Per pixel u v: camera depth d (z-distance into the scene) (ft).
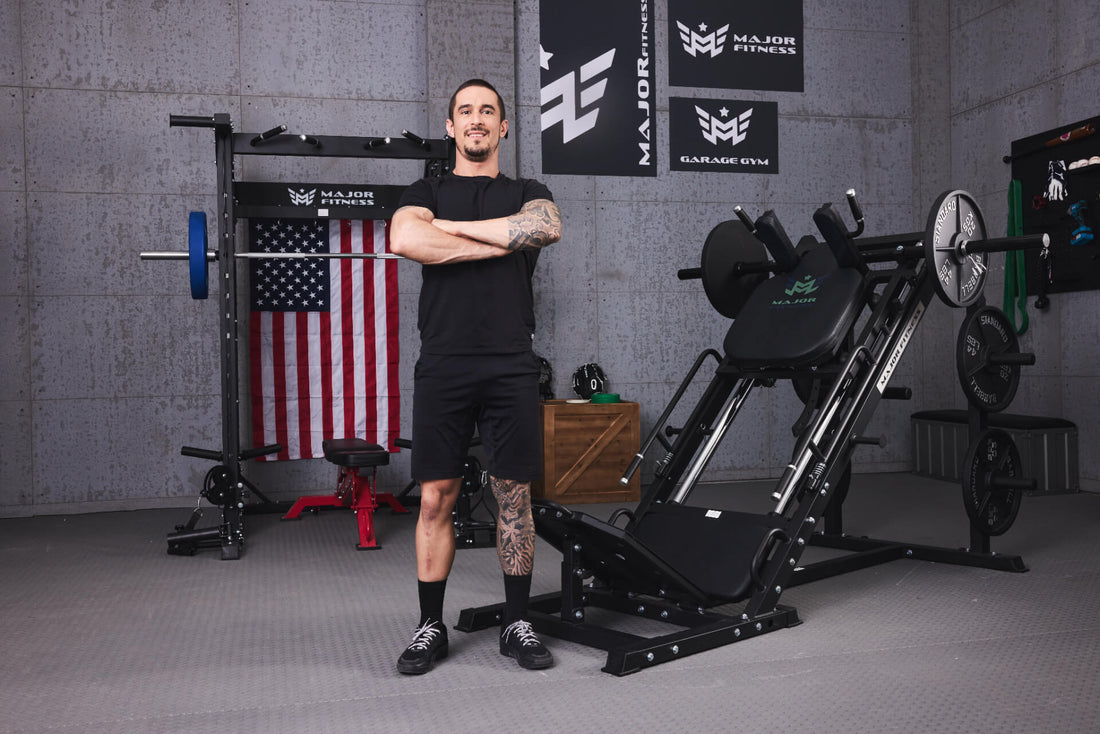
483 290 8.09
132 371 18.72
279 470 19.24
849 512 16.97
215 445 19.07
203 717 7.27
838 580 11.80
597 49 20.59
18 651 9.14
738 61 21.35
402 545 14.78
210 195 18.99
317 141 15.25
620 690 7.80
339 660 8.77
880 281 11.50
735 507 17.85
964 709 7.23
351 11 19.62
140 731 6.99
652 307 20.95
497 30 19.76
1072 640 9.09
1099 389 18.58
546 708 7.39
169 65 18.84
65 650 9.16
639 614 10.19
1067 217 18.95
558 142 20.43
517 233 7.96
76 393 18.48
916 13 22.36
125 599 11.34
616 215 20.75
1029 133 20.18
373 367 19.12
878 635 9.34
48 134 18.33
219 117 13.96
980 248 11.34
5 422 18.19
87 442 18.53
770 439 21.62
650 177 20.90
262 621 10.25
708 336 21.22
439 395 8.18
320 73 19.49
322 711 7.39
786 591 11.24
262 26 19.24
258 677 8.27
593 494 18.72
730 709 7.30
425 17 19.76
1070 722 6.93
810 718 7.09
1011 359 12.38
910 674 8.10
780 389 21.65
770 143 21.54
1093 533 14.61
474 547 14.64
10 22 18.17
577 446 18.65
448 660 8.71
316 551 14.35
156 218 18.78
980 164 21.66
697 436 11.80
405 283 19.66
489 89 8.45
